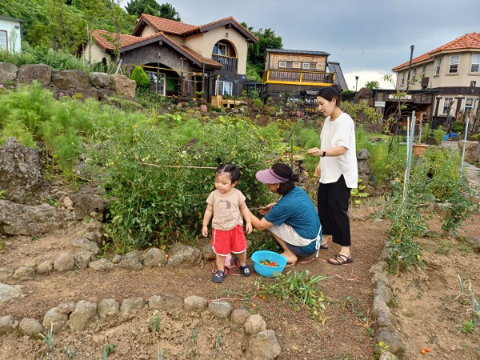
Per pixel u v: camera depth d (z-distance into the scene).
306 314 2.70
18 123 5.02
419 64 29.98
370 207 5.74
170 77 19.64
